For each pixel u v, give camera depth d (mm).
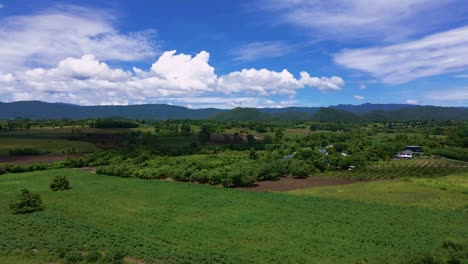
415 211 60094
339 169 120438
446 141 166625
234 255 39375
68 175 103250
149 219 56000
